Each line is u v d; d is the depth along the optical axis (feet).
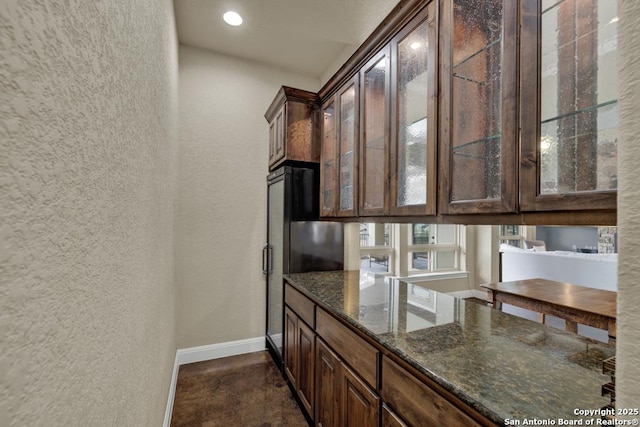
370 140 5.90
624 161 1.16
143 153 3.27
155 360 4.31
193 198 8.89
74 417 1.49
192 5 7.07
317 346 5.58
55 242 1.31
